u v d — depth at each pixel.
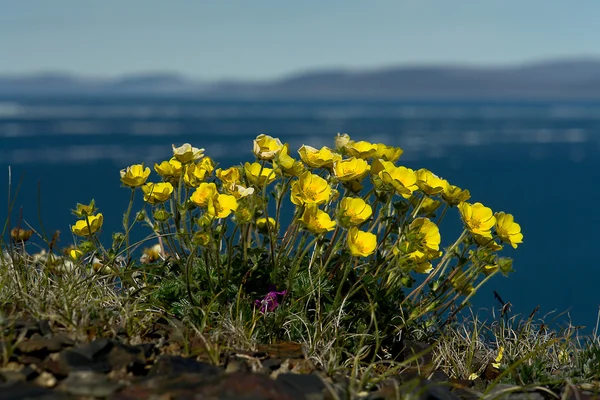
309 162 3.77
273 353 3.31
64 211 33.44
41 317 3.29
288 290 3.69
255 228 3.87
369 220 3.82
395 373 3.37
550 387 3.47
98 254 3.95
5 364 2.75
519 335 4.18
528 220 38.56
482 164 76.25
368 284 3.82
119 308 3.56
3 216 30.34
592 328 4.74
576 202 47.09
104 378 2.64
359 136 127.62
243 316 3.64
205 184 3.61
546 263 26.09
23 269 3.82
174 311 3.62
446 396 2.93
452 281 3.87
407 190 3.67
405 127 166.75
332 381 3.02
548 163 80.19
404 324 3.73
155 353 3.13
